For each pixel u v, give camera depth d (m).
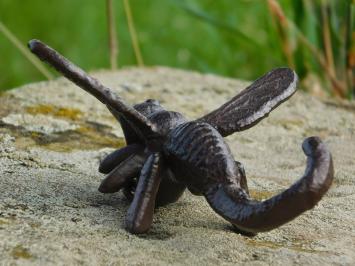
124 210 0.46
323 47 0.69
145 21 0.90
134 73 0.67
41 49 0.42
